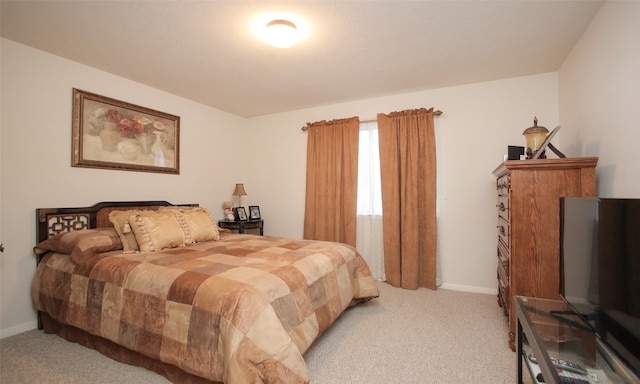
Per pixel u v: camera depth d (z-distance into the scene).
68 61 2.53
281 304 1.58
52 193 2.42
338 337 2.13
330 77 2.96
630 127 1.53
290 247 2.43
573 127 2.38
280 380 1.28
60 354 1.90
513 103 2.98
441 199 3.28
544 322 1.41
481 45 2.32
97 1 1.77
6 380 1.64
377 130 3.62
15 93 2.23
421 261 3.29
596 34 1.91
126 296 1.72
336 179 3.73
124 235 2.28
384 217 3.42
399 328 2.28
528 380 1.63
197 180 3.75
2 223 2.17
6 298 2.18
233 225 3.88
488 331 2.22
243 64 2.65
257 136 4.48
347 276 2.40
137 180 3.05
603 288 1.13
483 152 3.10
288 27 1.94
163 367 1.63
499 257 2.65
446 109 3.26
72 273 2.00
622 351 1.02
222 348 1.36
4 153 2.18
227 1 1.77
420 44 2.30
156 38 2.20
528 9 1.85
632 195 1.52
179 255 2.08
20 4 1.79
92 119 2.67
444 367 1.77
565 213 1.43
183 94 3.47
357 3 1.79
